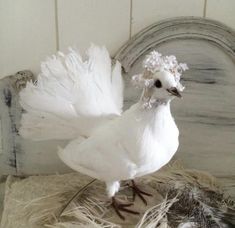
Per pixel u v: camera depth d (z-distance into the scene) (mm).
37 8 577
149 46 579
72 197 542
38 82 503
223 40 576
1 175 653
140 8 582
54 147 639
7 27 584
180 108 617
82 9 581
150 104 438
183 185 550
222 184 623
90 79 512
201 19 566
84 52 606
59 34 595
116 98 542
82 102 501
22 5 573
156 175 582
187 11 585
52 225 498
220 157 649
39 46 601
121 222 497
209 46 581
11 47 599
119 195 543
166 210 495
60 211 520
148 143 446
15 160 643
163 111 445
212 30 571
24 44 598
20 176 653
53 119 505
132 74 593
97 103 508
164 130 452
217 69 593
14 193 579
